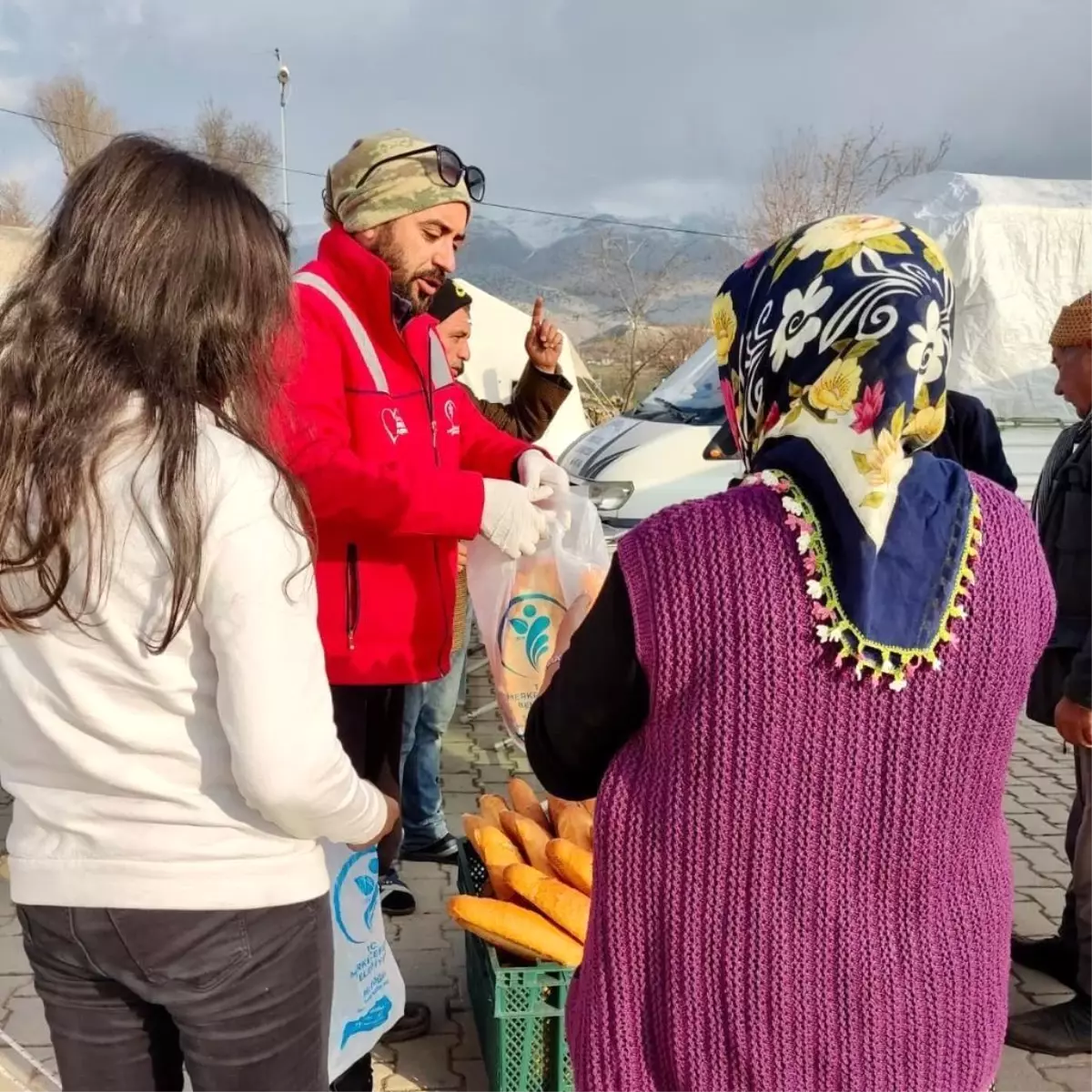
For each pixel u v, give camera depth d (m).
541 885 2.28
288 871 1.32
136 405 1.15
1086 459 2.60
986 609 1.05
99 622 1.17
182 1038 1.33
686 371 5.70
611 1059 1.14
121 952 1.27
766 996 1.06
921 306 1.01
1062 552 2.63
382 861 2.26
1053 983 2.96
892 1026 1.06
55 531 1.12
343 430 1.90
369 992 2.01
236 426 1.24
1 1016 2.62
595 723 1.13
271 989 1.33
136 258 1.17
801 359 1.07
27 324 1.17
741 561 1.02
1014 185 5.83
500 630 2.19
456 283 3.55
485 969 2.35
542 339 3.21
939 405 1.05
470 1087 2.42
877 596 1.01
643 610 1.04
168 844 1.24
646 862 1.10
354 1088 2.12
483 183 2.22
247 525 1.17
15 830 1.32
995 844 1.15
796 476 1.06
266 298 1.28
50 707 1.23
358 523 1.86
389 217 2.10
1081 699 2.39
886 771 1.04
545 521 2.08
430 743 3.45
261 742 1.18
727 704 1.02
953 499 1.09
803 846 1.05
